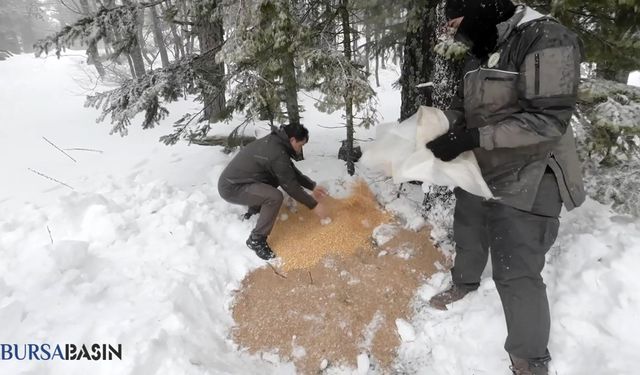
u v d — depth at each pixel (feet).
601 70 11.86
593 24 11.24
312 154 18.33
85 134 26.99
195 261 10.61
